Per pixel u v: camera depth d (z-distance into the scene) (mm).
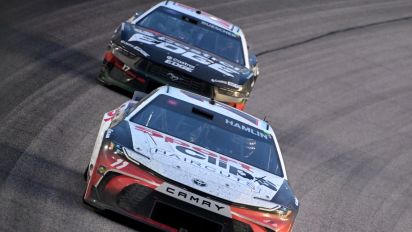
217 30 45062
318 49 71750
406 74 72812
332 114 57062
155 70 40875
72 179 29703
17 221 24078
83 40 53000
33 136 33594
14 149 31156
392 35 82562
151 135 27094
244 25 71125
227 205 24812
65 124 36531
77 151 33406
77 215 25953
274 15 76438
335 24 80500
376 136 55062
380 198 42219
